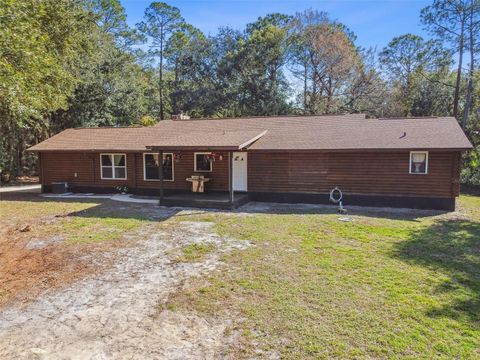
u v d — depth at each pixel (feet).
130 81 96.99
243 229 29.84
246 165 47.73
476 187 60.85
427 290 16.88
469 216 35.53
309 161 44.55
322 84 104.99
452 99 88.79
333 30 104.12
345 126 48.19
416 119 47.50
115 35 114.01
